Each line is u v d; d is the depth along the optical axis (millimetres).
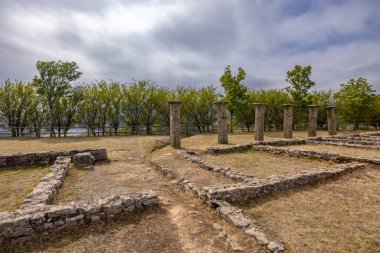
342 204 4984
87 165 8523
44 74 16234
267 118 25281
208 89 21984
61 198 5496
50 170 7195
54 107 17891
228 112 23125
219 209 4598
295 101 23312
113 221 4371
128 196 4820
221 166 7852
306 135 19328
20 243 3734
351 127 24562
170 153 10898
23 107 17531
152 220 4438
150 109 20594
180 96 21375
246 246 3570
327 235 3809
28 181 6766
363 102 25062
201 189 5645
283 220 4328
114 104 19438
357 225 4117
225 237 3857
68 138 15914
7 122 17359
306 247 3488
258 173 7598
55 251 3594
